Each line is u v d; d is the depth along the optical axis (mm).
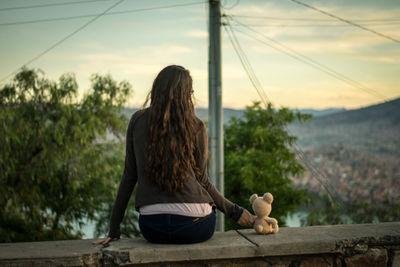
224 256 2184
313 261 2350
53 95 10375
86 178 10867
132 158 2221
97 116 11094
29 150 10594
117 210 2293
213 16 8812
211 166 8688
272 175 11820
